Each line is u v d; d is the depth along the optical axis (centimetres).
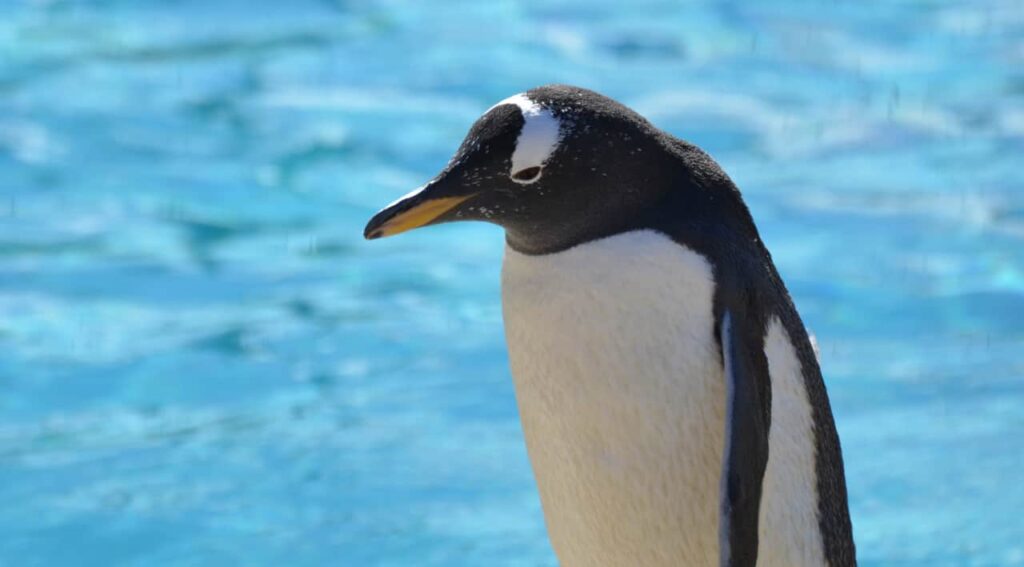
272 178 2291
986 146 2425
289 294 1966
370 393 1705
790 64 2794
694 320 832
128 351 1788
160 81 2622
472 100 2581
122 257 2044
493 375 1752
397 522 1420
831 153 2394
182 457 1552
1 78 2605
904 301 1919
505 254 884
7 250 2039
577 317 842
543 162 830
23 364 1747
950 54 2872
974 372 1739
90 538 1392
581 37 2908
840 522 911
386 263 2077
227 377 1738
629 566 897
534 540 1387
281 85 2627
